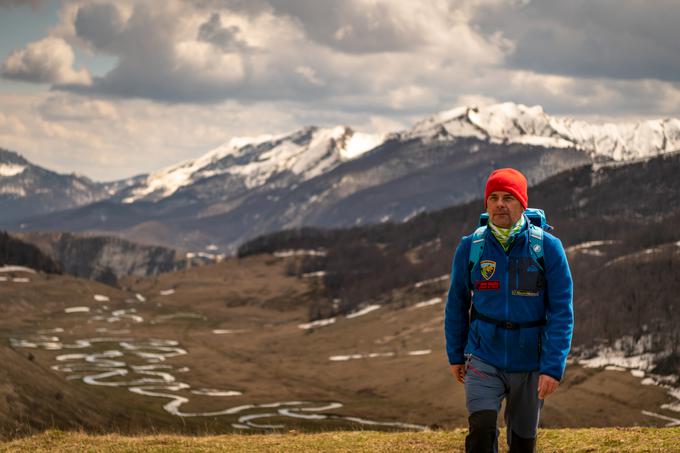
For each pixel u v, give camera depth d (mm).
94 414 87625
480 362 7516
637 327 182625
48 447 14883
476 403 7363
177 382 195500
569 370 168125
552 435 13445
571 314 7312
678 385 149750
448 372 184125
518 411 7605
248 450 14008
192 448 14391
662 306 189500
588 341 183125
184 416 144500
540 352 7465
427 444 13820
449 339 7832
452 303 7812
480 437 7141
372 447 13719
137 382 191250
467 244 7723
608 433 12984
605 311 195375
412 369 196750
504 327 7441
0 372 79688
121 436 16859
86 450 14367
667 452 10703
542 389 7152
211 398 173250
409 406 164250
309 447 14070
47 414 75688
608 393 150625
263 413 155000
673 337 172250
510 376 7461
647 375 156375
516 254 7484
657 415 138625
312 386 195625
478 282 7582
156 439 15602
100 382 186625
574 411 144250
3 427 64438
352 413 156500
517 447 7750
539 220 7828
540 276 7441
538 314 7453
